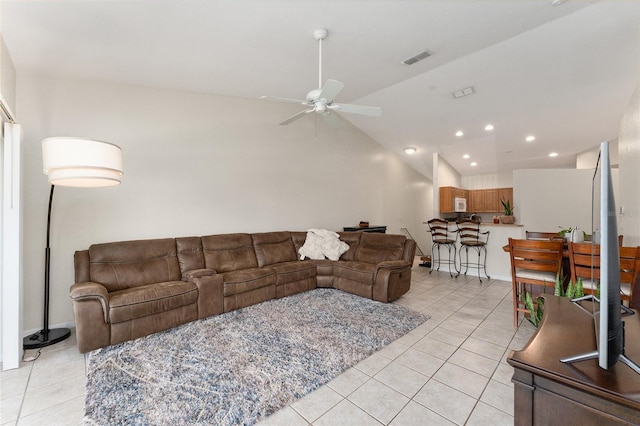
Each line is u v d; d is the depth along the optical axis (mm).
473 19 2668
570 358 912
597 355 896
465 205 8211
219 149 4227
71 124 3092
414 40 2971
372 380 2064
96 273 2867
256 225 4660
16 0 1947
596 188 1080
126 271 3039
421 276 5348
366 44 2979
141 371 2148
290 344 2572
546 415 881
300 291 4145
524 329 2926
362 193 6562
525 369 897
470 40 3037
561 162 7078
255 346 2531
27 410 1771
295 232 4934
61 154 2176
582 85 3824
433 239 5816
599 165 978
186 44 2699
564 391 846
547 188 5875
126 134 3428
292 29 2605
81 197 3139
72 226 3084
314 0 2240
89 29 2330
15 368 2238
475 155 6934
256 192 4664
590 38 2992
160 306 2768
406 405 1806
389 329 2908
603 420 787
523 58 3408
